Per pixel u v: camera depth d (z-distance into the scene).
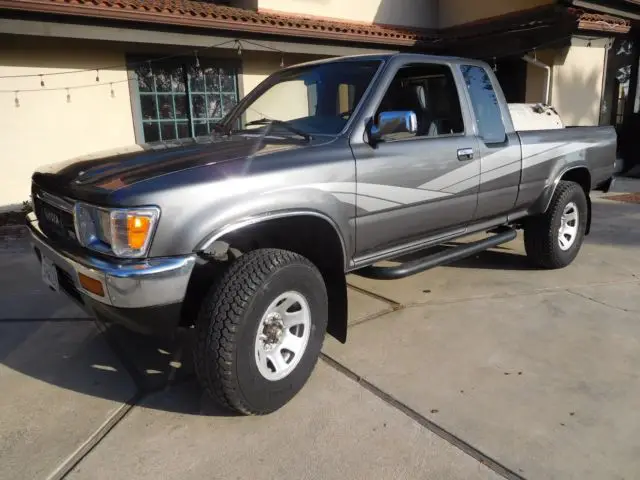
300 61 10.77
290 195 2.79
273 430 2.70
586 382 3.09
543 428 2.67
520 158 4.39
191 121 9.69
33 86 8.02
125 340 3.79
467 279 4.94
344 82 3.61
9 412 2.89
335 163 3.04
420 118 3.86
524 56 10.95
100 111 8.68
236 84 10.12
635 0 10.79
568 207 5.06
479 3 12.41
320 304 3.01
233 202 2.58
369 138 3.29
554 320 3.96
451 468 2.40
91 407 2.94
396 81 3.65
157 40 8.30
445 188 3.75
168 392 3.10
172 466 2.44
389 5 12.55
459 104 3.97
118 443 2.61
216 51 9.58
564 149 4.87
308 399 2.98
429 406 2.88
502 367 3.28
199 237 2.49
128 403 2.98
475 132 4.03
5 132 7.94
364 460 2.46
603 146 5.38
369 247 3.42
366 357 3.45
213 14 8.55
